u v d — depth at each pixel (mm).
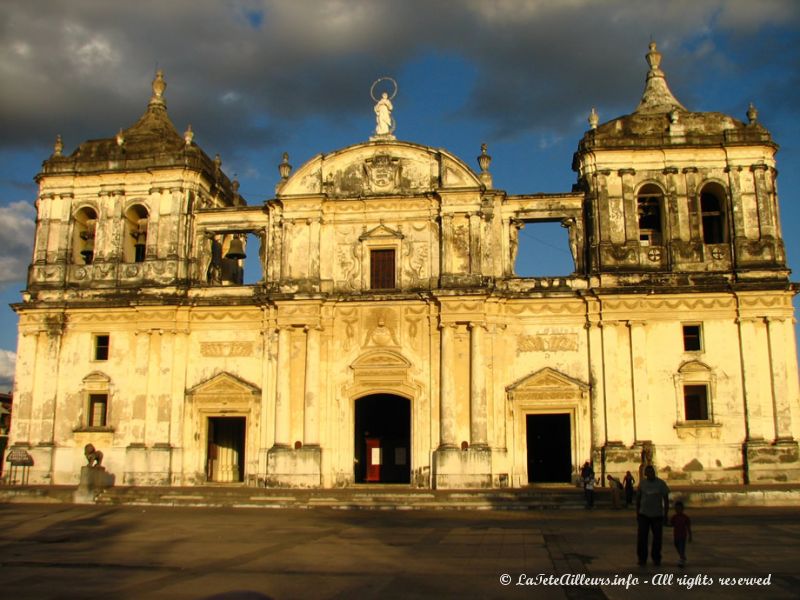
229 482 43250
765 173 42000
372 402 47062
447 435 40125
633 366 40188
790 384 39281
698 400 40219
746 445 38812
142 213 46844
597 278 41469
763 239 41188
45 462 42469
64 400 43375
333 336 42469
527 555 20391
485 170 44000
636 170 42781
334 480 40969
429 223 43312
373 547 22141
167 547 22312
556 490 37219
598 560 19359
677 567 18156
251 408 42344
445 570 18125
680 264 41469
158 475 41531
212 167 48438
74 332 44094
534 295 41281
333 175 44469
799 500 33188
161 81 50469
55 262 45188
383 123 45406
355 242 43562
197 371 43188
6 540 24062
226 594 15422
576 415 40406
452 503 34219
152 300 43125
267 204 44344
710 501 33031
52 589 16078
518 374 41219
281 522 29000
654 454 39156
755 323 40094
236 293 43625
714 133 42750
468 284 41656
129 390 43031
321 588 16031
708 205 44250
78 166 45875
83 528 27188
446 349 40906
